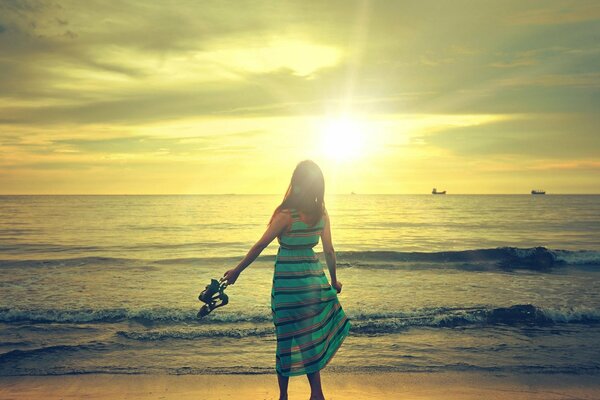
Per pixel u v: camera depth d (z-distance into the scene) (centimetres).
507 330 687
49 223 4016
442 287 1094
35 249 2161
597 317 749
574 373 507
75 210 6838
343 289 1067
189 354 580
